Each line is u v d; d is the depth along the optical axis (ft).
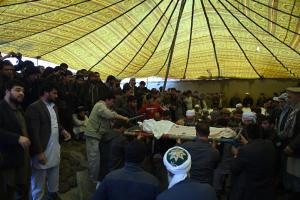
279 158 18.61
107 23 26.43
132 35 28.17
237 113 23.90
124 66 32.07
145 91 30.19
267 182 13.43
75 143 24.81
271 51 31.14
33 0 22.33
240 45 31.07
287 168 16.46
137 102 28.43
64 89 22.86
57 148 15.52
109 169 16.35
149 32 28.30
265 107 33.14
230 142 16.22
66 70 23.35
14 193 13.62
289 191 18.12
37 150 14.35
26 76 18.67
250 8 25.77
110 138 17.62
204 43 31.45
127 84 25.22
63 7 23.63
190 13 27.32
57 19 24.71
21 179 13.35
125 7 25.29
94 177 19.75
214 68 36.60
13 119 13.15
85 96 24.99
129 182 9.37
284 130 17.46
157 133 17.10
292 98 17.53
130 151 9.57
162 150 20.42
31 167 14.98
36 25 24.72
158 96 26.35
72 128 24.40
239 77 38.60
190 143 13.37
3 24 23.75
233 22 27.89
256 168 13.32
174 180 8.25
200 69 37.09
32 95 18.54
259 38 29.32
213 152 13.12
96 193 9.58
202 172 12.85
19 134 13.32
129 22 26.86
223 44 31.37
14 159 13.02
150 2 25.39
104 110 19.17
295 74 36.42
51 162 15.19
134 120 21.80
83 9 24.34
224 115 24.36
